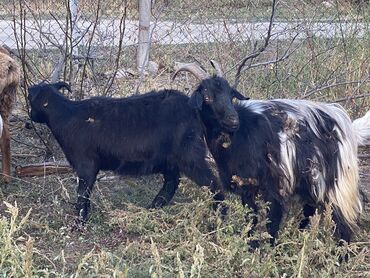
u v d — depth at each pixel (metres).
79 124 6.56
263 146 5.80
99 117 6.56
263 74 9.25
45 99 6.67
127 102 6.60
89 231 6.38
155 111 6.53
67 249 5.98
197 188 6.66
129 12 11.27
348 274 5.26
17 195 6.99
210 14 10.88
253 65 8.41
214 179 6.45
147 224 6.28
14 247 5.02
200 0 10.84
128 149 6.50
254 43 8.91
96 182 7.23
